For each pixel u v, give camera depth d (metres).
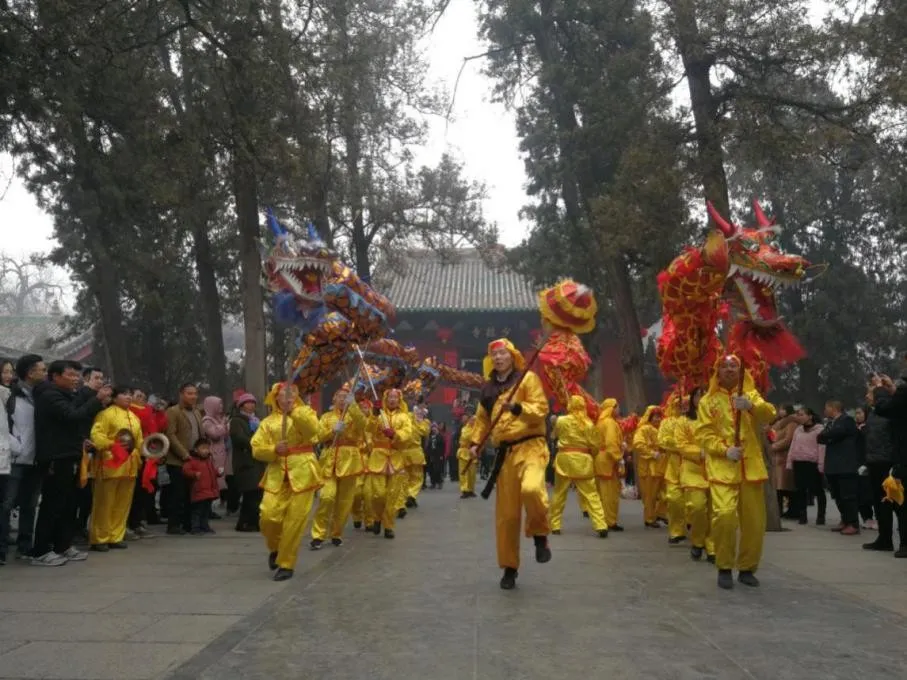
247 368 16.64
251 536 10.70
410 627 5.44
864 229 27.64
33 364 8.58
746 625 5.54
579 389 10.99
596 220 14.08
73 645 5.02
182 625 5.55
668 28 12.13
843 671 4.47
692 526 8.61
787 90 13.20
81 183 16.28
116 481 9.29
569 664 4.57
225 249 22.70
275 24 14.59
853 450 11.12
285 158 14.74
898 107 11.52
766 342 7.93
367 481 10.45
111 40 14.19
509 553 6.76
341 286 8.70
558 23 17.89
